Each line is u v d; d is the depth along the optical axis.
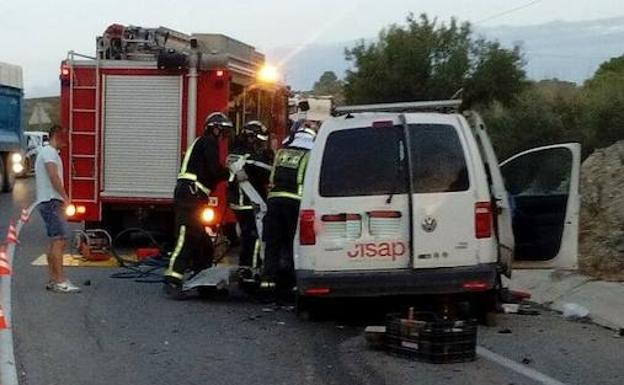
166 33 15.62
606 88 23.02
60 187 11.07
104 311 10.07
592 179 15.73
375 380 7.21
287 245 10.38
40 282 11.86
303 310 9.62
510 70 33.19
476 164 8.81
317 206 8.81
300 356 8.09
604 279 11.45
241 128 14.31
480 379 7.26
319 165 8.87
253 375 7.43
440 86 33.34
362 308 9.81
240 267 11.00
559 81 30.41
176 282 10.88
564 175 9.91
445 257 8.70
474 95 33.31
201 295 10.98
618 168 15.73
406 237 8.71
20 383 7.11
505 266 9.36
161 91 14.68
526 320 9.81
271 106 17.52
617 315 9.77
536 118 22.28
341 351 8.28
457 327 7.80
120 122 14.81
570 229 9.70
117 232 15.39
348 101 35.38
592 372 7.54
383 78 34.22
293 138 10.62
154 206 14.92
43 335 8.80
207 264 11.30
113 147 14.85
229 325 9.45
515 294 10.67
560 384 7.14
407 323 7.96
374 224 8.74
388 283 8.72
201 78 14.55
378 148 8.83
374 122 8.89
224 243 13.09
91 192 14.90
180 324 9.47
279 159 10.44
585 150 21.17
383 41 35.03
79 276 12.45
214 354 8.16
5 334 8.78
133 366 7.71
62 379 7.27
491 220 8.82
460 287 8.72
